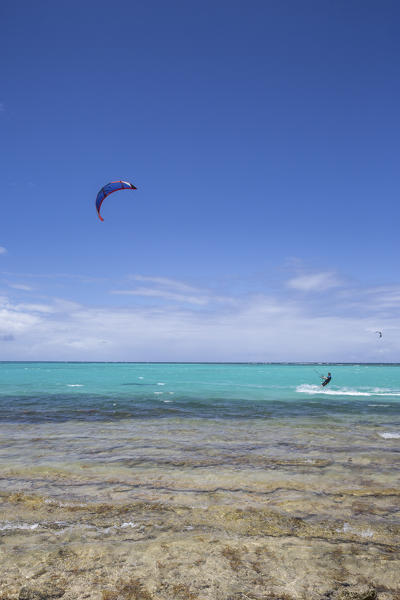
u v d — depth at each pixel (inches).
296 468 384.5
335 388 1752.0
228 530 231.3
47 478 346.0
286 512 265.1
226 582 169.8
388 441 536.4
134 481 338.3
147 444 505.7
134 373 3516.2
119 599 155.3
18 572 177.0
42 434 579.2
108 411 857.5
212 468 382.9
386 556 198.5
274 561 190.9
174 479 344.5
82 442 517.7
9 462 403.5
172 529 232.4
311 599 157.5
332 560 192.9
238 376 3080.7
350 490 315.6
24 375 2847.0
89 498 292.4
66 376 2716.5
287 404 1039.0
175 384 1900.8
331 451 466.6
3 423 683.4
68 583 167.3
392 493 308.3
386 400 1167.0
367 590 165.0
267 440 539.2
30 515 255.8
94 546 206.1
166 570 180.1
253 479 345.7
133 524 240.5
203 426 666.8
